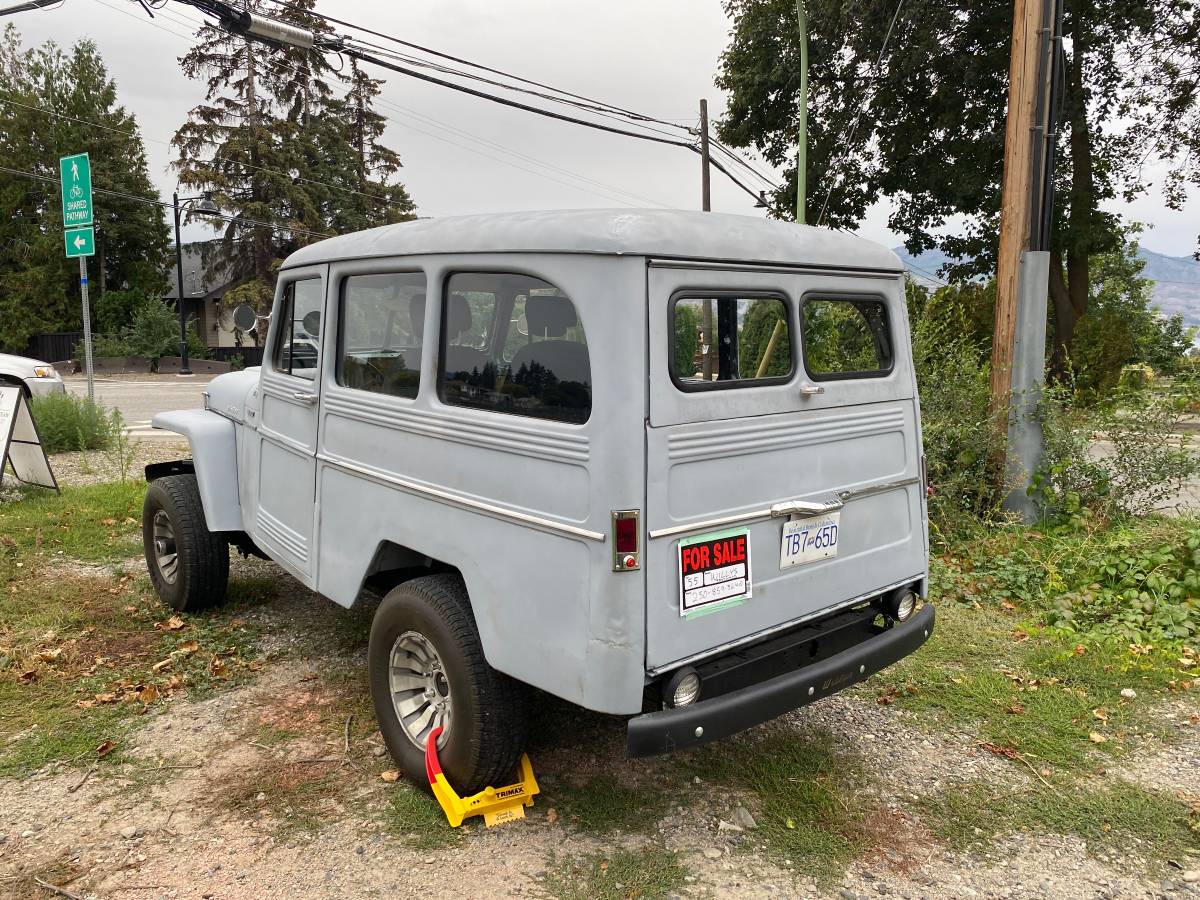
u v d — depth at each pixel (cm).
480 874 280
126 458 944
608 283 252
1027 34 682
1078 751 368
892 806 327
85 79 4050
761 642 306
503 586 281
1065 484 694
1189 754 366
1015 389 694
